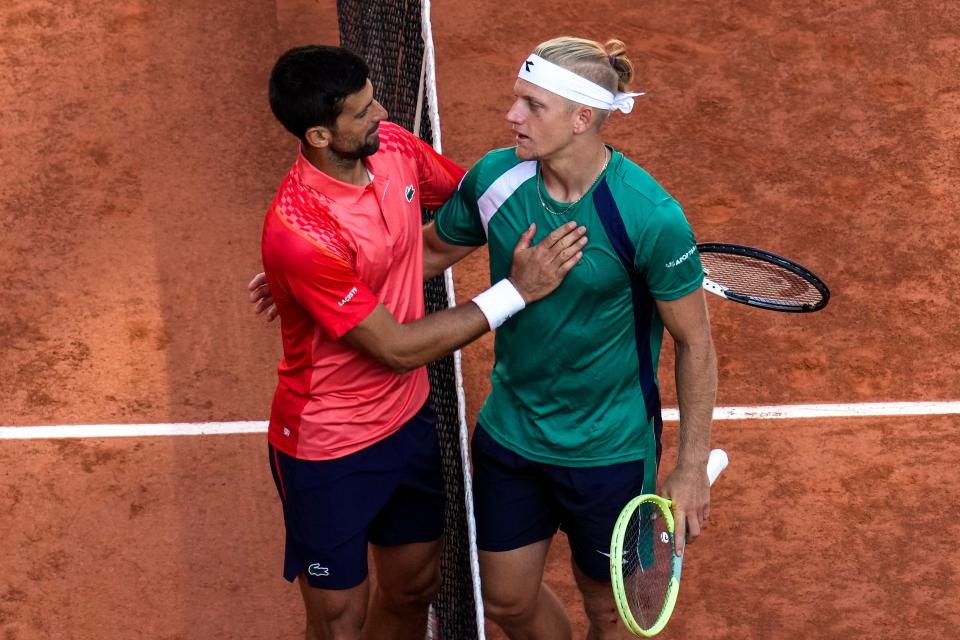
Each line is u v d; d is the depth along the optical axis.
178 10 36.53
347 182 15.76
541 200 15.82
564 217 15.70
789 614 22.06
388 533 18.16
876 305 28.31
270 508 24.03
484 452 17.77
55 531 23.55
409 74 22.69
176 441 25.30
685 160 32.50
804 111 34.00
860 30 36.66
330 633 18.03
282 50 35.31
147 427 25.58
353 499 17.23
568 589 22.70
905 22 36.88
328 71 14.75
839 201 31.17
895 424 25.56
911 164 32.25
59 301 28.33
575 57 14.87
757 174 32.06
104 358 27.03
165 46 35.34
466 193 16.78
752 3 37.75
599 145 15.49
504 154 16.39
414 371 17.73
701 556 23.08
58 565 22.95
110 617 22.09
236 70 34.69
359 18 28.55
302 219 15.53
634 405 16.98
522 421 17.23
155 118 33.19
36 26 35.97
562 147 15.21
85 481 24.45
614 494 17.11
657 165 32.34
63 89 34.06
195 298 28.38
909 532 23.41
